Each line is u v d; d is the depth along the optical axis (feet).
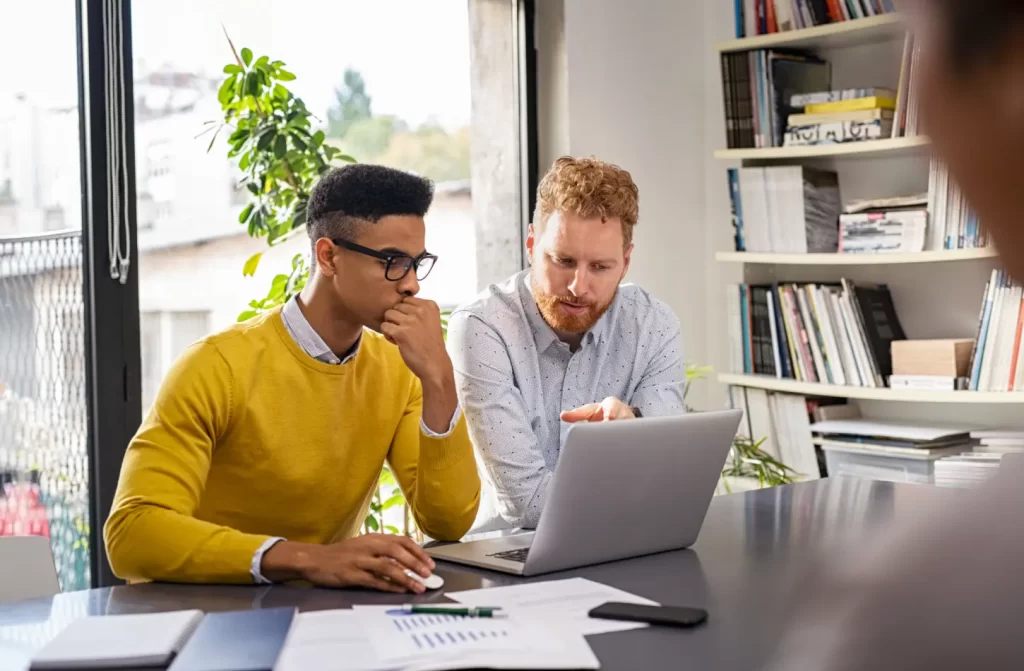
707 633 3.76
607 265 6.97
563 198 6.91
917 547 0.72
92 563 8.71
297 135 9.49
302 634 3.66
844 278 11.47
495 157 11.32
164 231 9.02
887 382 10.57
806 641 3.63
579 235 6.88
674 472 4.97
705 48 12.57
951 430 10.23
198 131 9.20
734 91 11.41
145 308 8.93
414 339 5.81
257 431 5.87
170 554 4.78
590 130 11.51
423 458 5.96
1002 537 0.67
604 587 4.47
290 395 5.94
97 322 8.62
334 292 5.88
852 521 5.89
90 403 8.69
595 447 4.58
